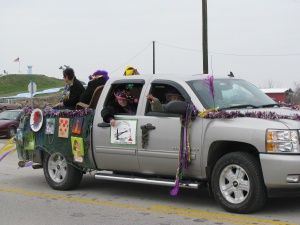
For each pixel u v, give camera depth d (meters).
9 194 8.60
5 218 6.84
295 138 6.08
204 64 24.72
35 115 9.09
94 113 8.09
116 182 9.59
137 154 7.42
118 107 7.90
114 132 7.70
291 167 5.98
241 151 6.59
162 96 7.58
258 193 6.30
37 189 9.05
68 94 9.16
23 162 9.59
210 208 7.06
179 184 6.95
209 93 7.12
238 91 7.52
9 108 50.81
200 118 6.80
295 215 6.47
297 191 6.15
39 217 6.86
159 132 7.14
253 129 6.26
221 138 6.52
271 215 6.48
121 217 6.73
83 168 8.55
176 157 6.98
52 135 8.77
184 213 6.82
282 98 45.22
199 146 6.77
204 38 24.73
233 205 6.55
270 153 6.11
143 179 7.38
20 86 109.62
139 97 7.60
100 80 8.68
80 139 8.18
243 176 6.46
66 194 8.49
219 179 6.68
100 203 7.69
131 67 8.62
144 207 7.31
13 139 10.28
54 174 9.01
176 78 7.36
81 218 6.75
